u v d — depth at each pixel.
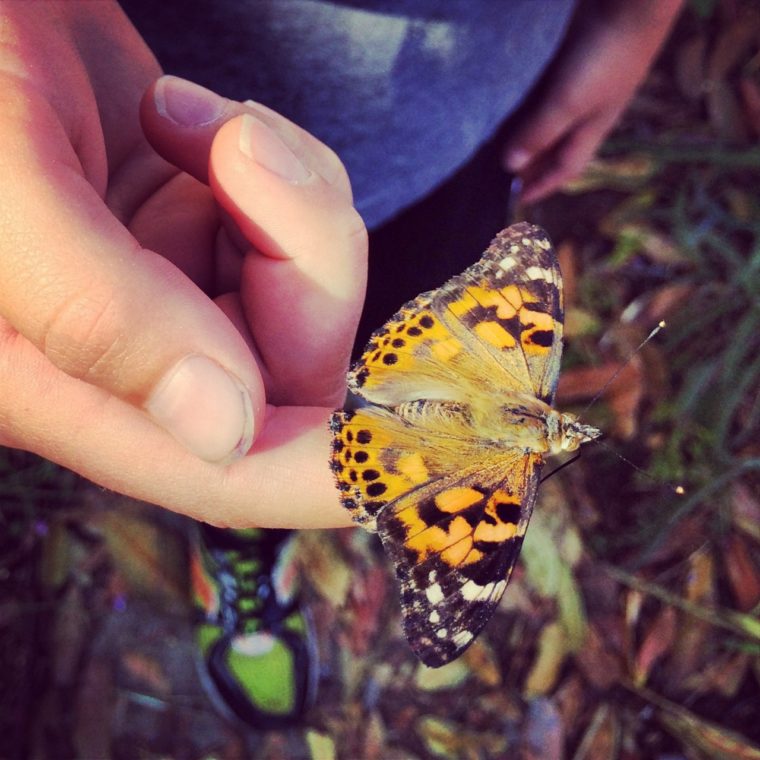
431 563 0.11
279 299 0.10
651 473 0.21
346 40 0.12
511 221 0.22
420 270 0.16
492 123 0.15
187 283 0.09
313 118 0.13
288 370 0.11
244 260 0.11
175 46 0.12
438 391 0.11
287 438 0.10
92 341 0.08
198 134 0.10
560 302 0.12
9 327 0.09
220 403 0.09
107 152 0.11
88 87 0.10
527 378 0.12
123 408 0.10
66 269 0.08
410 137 0.13
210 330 0.09
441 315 0.12
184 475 0.10
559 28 0.15
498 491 0.11
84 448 0.10
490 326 0.12
